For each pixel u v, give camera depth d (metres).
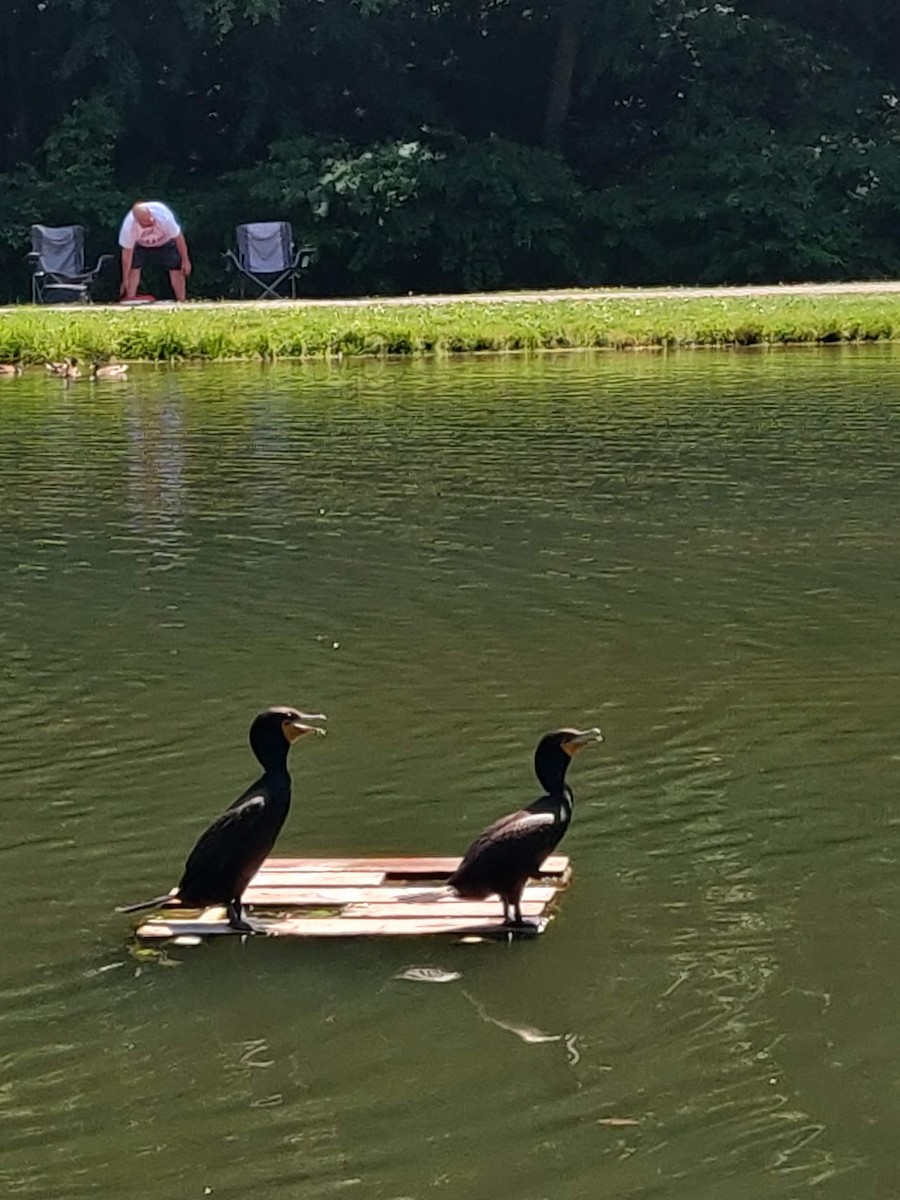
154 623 11.62
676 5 45.81
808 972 6.93
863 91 46.88
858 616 11.48
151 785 8.90
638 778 8.85
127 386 24.38
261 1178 5.75
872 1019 6.57
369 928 7.39
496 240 42.78
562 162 44.34
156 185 44.41
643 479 16.19
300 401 22.23
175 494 15.88
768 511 14.67
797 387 22.59
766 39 46.34
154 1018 6.76
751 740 9.31
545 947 7.20
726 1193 5.61
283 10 44.91
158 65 45.53
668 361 26.16
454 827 8.37
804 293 35.69
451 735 9.47
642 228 43.56
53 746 9.43
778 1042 6.44
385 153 42.81
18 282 42.28
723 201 43.16
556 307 32.19
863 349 27.42
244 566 13.08
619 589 12.23
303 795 8.74
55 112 45.78
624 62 45.66
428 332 28.03
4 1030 6.68
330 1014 6.75
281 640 11.17
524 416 20.42
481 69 48.00
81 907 7.68
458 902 7.61
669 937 7.25
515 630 11.29
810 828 8.23
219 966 7.16
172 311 32.66
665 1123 5.98
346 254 42.81
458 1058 6.41
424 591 12.27
